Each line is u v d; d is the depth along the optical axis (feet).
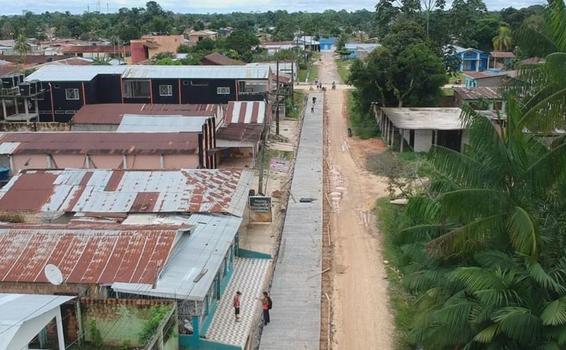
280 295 88.89
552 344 51.70
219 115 188.24
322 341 76.79
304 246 108.06
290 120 234.38
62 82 210.59
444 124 171.73
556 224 59.93
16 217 98.43
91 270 72.69
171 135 145.28
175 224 89.04
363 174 159.02
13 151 136.36
